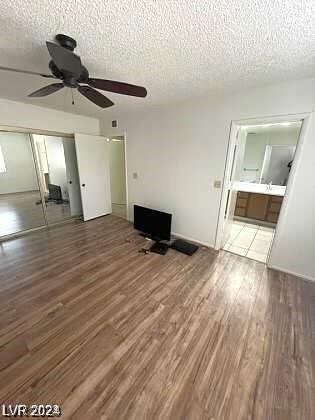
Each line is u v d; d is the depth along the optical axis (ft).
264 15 3.48
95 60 5.29
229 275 7.63
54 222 12.84
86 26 3.90
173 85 6.99
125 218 14.29
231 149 8.21
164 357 4.44
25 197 17.17
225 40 4.31
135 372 4.11
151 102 9.04
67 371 4.10
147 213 10.61
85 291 6.57
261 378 4.06
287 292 6.74
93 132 13.57
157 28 3.94
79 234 11.33
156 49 4.73
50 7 3.39
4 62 5.55
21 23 3.80
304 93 6.27
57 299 6.20
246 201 13.83
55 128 11.50
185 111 9.11
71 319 5.44
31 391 3.75
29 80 6.88
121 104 9.43
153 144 10.84
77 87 5.16
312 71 5.62
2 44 4.58
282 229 7.61
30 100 9.42
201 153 9.08
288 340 4.94
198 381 3.97
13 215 13.97
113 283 7.02
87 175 13.06
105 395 3.70
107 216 14.80
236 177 9.82
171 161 10.27
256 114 7.29
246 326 5.33
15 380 3.92
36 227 11.98
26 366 4.19
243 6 3.29
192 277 7.45
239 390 3.84
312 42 4.21
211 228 9.68
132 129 11.71
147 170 11.55
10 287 6.73
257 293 6.66
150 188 11.71
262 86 6.90
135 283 7.04
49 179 15.93
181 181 10.16
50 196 16.35
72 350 4.56
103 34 4.16
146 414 3.44
